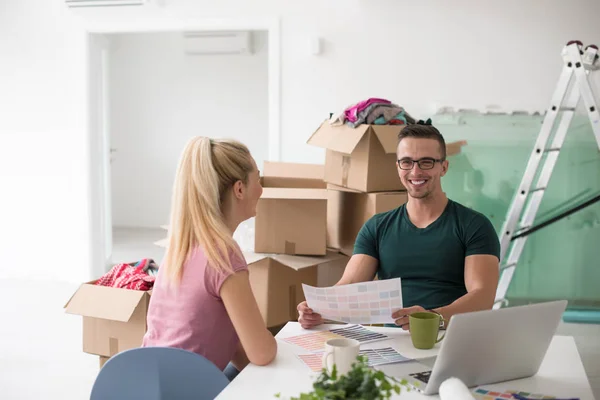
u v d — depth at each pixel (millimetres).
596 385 3254
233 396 1394
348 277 2334
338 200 3525
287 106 4883
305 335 1854
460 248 2260
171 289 1765
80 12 5172
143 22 5082
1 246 5488
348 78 4770
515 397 1384
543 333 1457
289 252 3275
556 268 4461
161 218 8383
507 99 4547
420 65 4648
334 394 1045
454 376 1387
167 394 1570
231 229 1826
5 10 5301
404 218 2340
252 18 4887
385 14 4668
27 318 4328
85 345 2625
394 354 1666
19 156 5395
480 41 4551
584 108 4371
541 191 4234
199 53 7977
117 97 8297
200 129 8172
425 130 2283
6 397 3027
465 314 1314
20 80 5332
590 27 4422
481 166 4500
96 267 5441
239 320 1650
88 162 5281
